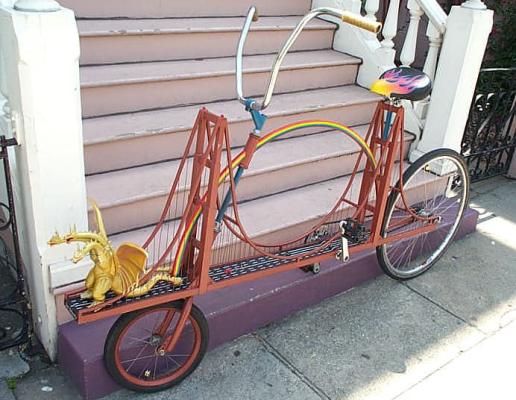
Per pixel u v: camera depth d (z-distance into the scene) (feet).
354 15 6.82
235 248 9.45
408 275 11.00
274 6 13.97
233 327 9.06
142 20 11.82
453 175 12.82
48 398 7.92
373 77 13.66
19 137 7.14
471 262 11.96
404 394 8.53
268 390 8.36
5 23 6.60
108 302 7.00
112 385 7.99
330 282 10.19
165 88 10.80
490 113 14.07
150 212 9.45
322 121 8.27
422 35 20.48
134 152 9.91
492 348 9.62
